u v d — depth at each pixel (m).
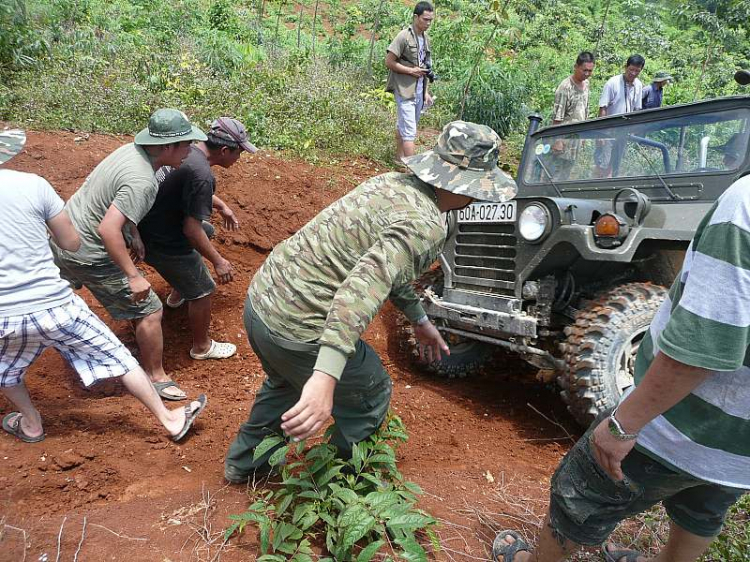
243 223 5.57
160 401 3.02
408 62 6.73
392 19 15.86
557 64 15.20
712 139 3.85
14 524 2.31
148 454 2.96
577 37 17.88
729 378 1.55
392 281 1.96
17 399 2.78
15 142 2.70
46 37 7.84
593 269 3.81
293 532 2.16
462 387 4.50
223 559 2.21
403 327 4.68
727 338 1.38
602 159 4.39
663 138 4.07
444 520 2.57
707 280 1.41
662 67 15.98
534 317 3.76
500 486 2.98
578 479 1.91
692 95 13.31
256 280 2.33
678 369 1.44
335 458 2.54
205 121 6.78
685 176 3.89
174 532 2.34
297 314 2.15
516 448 3.54
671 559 2.09
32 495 2.54
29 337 2.61
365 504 2.13
